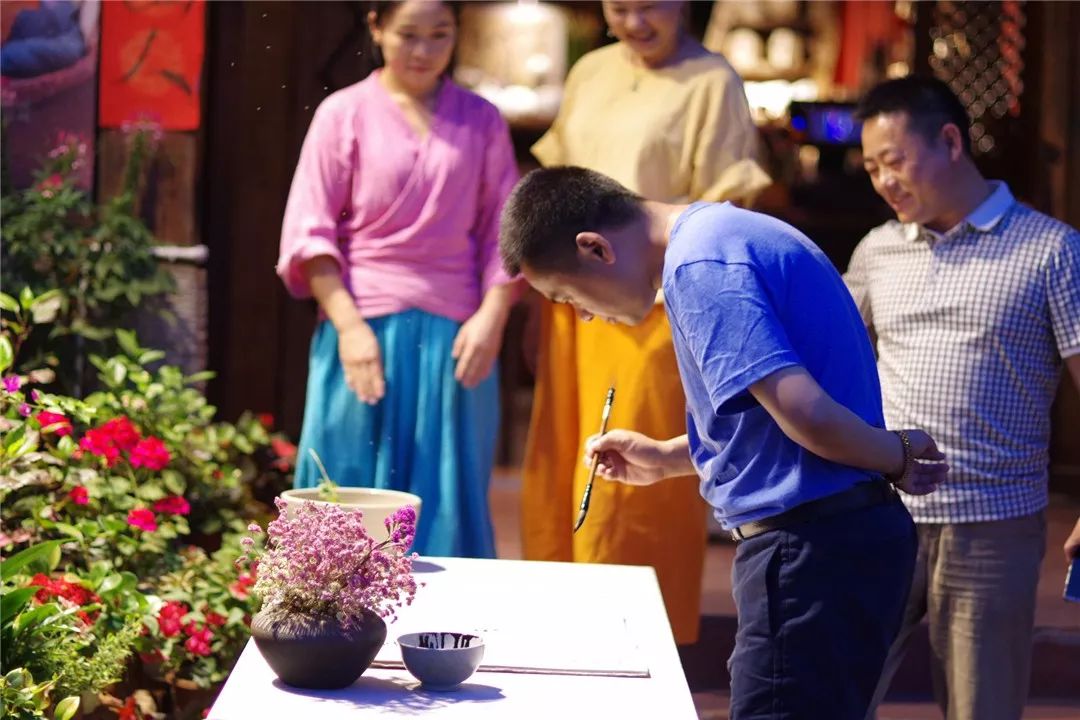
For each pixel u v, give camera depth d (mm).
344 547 2562
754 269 2818
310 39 6418
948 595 4117
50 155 5988
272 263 6512
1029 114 9023
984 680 4082
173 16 6074
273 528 2609
